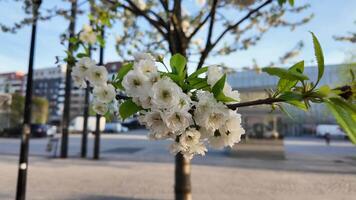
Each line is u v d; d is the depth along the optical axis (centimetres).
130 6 494
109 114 162
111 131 4569
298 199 782
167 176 1116
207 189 905
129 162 1515
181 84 130
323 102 101
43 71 9044
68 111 1712
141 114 133
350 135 89
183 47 473
